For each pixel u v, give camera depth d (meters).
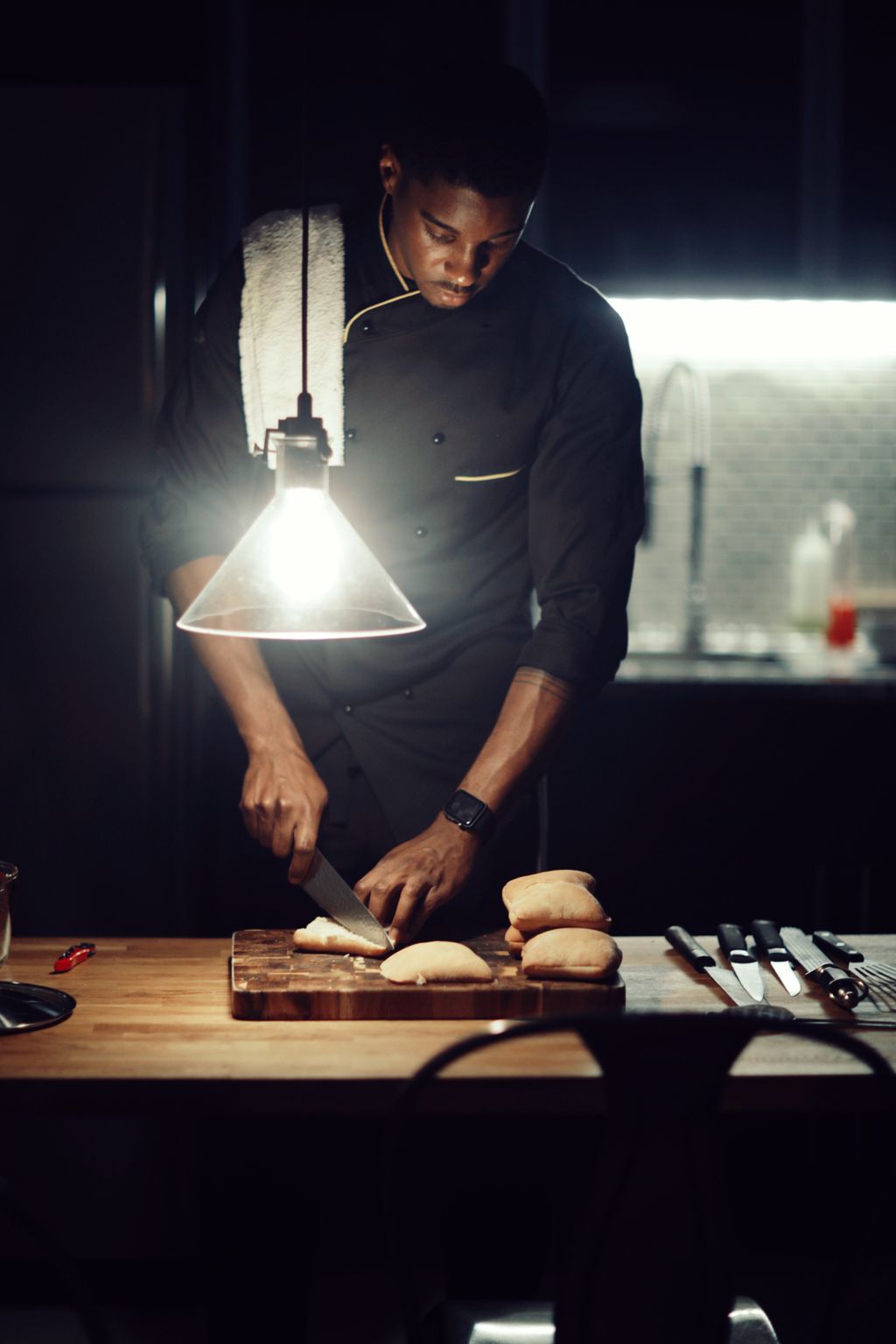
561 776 2.89
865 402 3.70
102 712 2.47
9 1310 2.44
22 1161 2.39
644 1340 1.16
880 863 2.91
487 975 1.55
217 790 2.60
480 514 1.95
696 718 2.89
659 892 2.91
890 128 3.20
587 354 1.91
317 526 1.40
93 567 2.45
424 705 1.97
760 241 3.23
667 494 3.71
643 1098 1.12
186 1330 2.39
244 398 1.89
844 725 2.90
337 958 1.63
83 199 2.40
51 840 2.48
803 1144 2.63
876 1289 1.65
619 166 3.22
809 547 3.69
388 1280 2.54
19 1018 1.47
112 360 2.42
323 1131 2.60
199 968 1.70
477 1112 1.37
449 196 1.58
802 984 1.67
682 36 3.19
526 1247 1.85
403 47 3.08
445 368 1.89
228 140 3.03
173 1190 2.42
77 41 2.65
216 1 3.01
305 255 1.42
